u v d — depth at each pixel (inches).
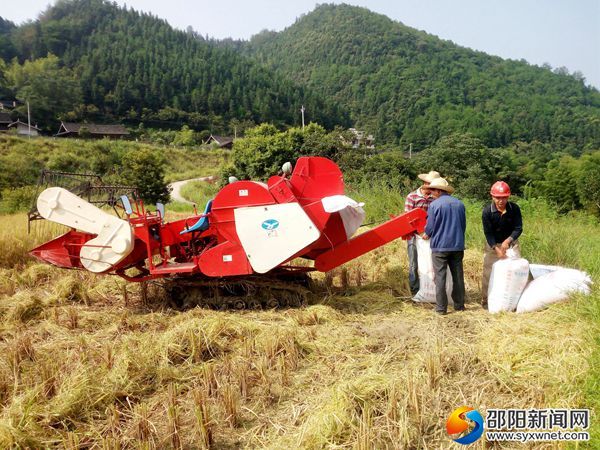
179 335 178.4
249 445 124.4
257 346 174.9
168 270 216.5
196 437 126.4
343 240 237.8
